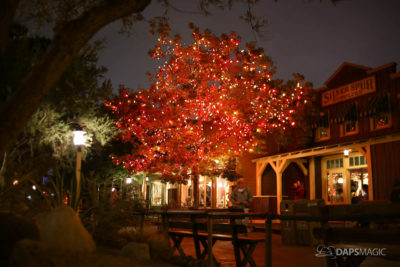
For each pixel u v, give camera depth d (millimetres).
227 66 17984
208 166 19953
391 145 15461
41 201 8492
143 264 5289
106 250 6895
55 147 10672
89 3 6984
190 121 19609
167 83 18703
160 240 7910
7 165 8953
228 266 7762
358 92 18391
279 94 18641
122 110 18672
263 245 11828
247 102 18609
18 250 3799
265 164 21938
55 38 4523
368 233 4336
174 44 17391
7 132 4133
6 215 4723
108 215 8406
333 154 19672
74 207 8609
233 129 19359
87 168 20734
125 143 20641
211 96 18391
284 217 4969
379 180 15812
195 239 8062
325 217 4383
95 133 11562
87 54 10523
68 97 9875
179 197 25562
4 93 8773
